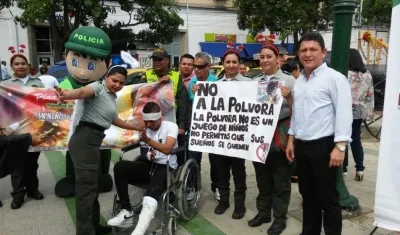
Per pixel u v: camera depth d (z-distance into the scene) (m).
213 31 21.97
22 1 11.35
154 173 3.49
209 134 3.77
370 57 11.40
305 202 3.08
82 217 3.11
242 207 3.93
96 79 3.47
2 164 3.74
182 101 4.23
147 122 3.48
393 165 2.71
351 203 3.87
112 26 14.84
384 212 2.79
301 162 2.96
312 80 2.80
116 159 6.37
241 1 16.94
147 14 14.37
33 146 4.38
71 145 3.13
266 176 3.63
